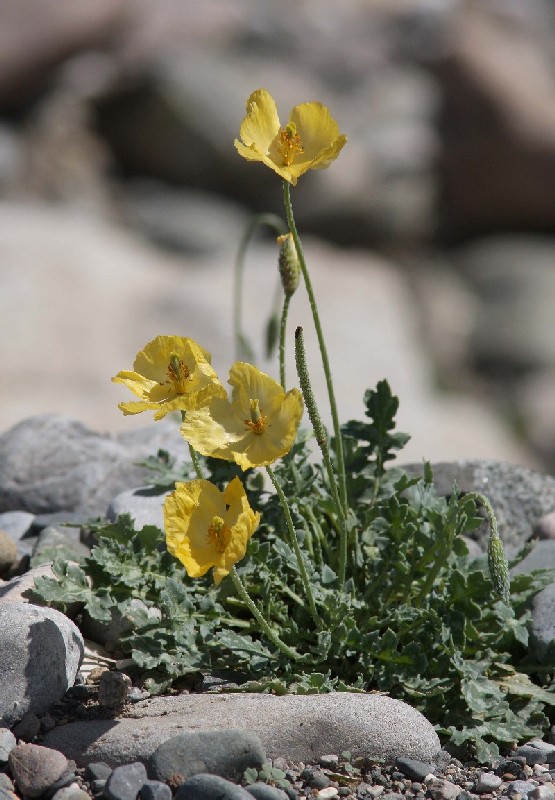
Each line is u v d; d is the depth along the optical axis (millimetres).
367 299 21859
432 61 31578
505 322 25812
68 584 5559
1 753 4832
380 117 30406
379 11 34594
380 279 24391
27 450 7477
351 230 28250
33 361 18359
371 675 5500
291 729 4957
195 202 28297
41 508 7301
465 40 31391
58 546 6434
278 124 5348
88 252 22219
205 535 4750
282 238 5875
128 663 5629
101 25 29625
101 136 29609
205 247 26719
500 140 29078
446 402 23062
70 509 7316
